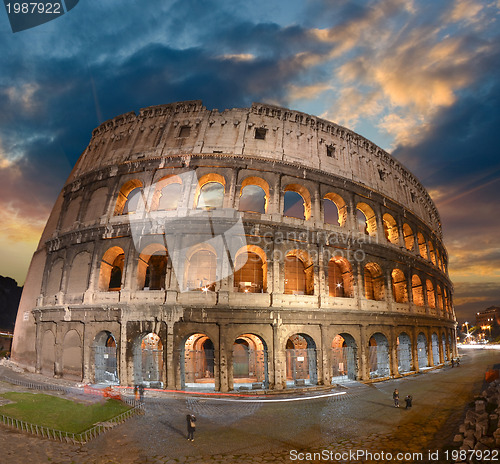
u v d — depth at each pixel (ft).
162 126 166.61
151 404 110.01
